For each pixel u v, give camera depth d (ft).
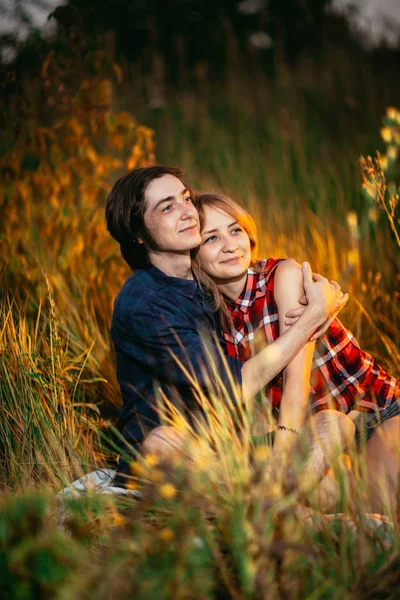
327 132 21.63
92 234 11.71
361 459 6.88
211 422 7.18
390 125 9.12
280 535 5.98
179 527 5.78
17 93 12.66
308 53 28.09
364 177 9.15
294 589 5.55
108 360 10.41
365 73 24.23
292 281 8.43
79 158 12.21
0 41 12.82
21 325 9.52
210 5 30.53
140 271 8.64
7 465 8.28
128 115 12.34
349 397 8.50
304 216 14.83
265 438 7.49
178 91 26.86
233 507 6.07
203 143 22.30
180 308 8.26
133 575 5.40
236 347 8.64
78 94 12.35
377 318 11.11
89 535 6.13
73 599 5.00
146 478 7.09
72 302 10.98
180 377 7.96
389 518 6.43
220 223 8.43
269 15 30.27
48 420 8.45
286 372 8.08
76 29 12.67
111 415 9.96
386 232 13.09
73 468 8.07
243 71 28.35
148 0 29.71
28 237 11.75
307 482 6.30
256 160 19.77
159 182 8.31
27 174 12.18
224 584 5.84
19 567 5.17
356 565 5.85
